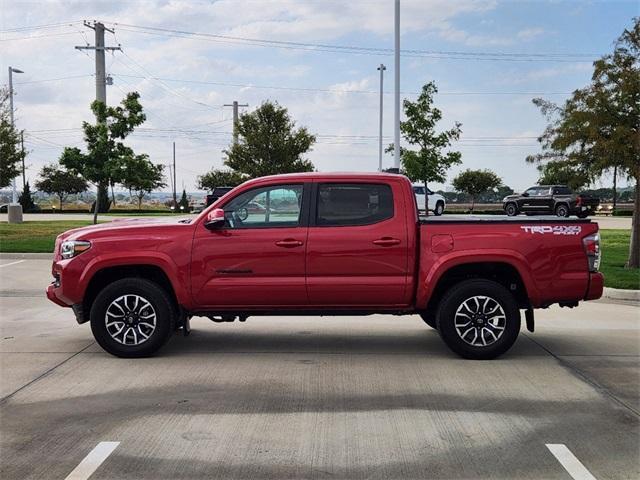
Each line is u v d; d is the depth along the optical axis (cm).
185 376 646
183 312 723
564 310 1038
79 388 605
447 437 484
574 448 464
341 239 698
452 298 703
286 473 421
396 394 588
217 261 701
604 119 1345
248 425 508
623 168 1373
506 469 428
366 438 482
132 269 730
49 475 418
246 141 4184
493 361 707
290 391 597
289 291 701
